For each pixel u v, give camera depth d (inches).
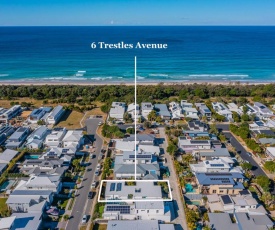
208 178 2551.7
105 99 5009.8
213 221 2082.9
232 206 2251.5
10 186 2608.3
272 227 2037.4
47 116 4114.2
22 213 2155.5
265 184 2497.5
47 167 2760.8
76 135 3415.4
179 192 2522.1
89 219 2214.6
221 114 4244.6
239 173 2669.8
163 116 4153.5
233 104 4712.1
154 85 5935.0
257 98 5004.9
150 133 3715.6
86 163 3004.4
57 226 2139.5
